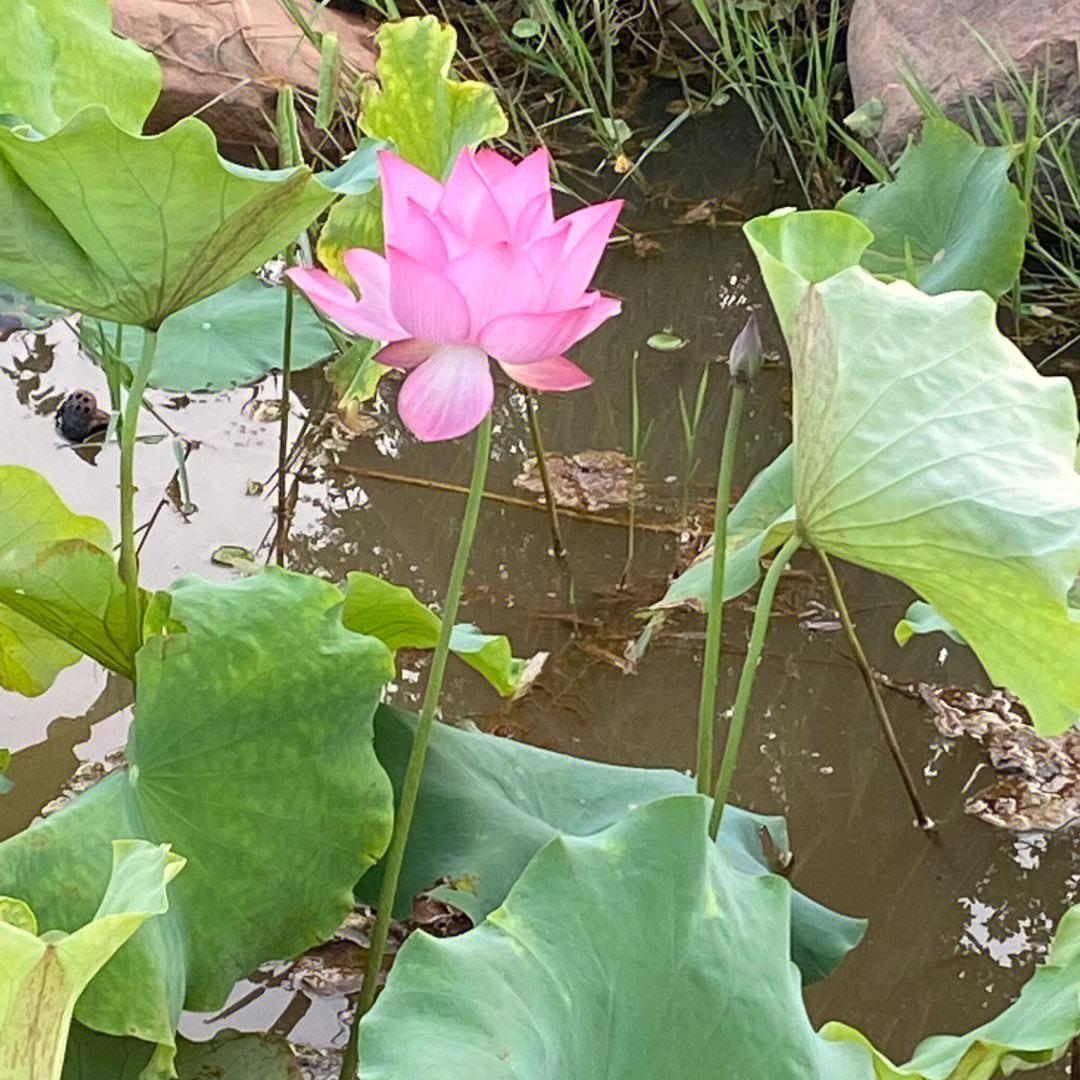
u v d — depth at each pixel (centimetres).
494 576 266
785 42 464
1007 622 169
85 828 171
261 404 309
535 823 191
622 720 243
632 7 493
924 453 168
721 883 159
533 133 446
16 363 317
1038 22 371
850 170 415
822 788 235
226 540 266
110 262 173
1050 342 338
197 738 177
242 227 172
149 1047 179
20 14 191
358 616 204
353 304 164
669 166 432
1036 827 229
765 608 179
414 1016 148
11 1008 137
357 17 485
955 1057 168
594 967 154
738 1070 153
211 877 176
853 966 213
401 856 182
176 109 399
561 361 164
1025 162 343
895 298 171
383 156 165
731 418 177
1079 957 169
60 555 184
